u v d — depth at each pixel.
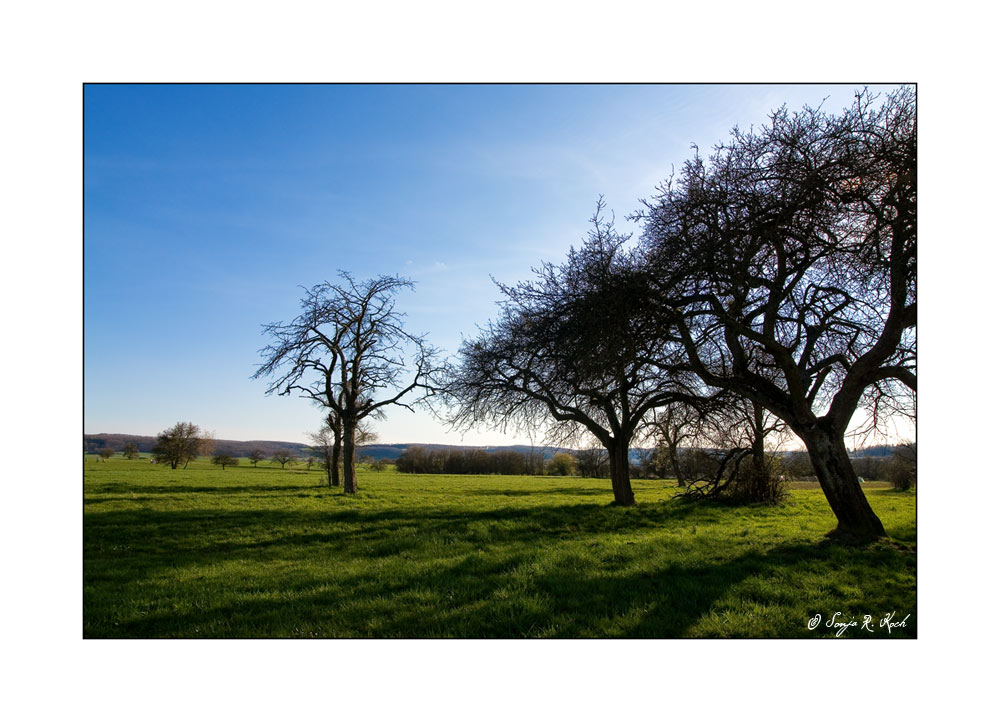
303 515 19.77
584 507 21.98
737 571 9.93
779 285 13.57
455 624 7.62
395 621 7.76
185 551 13.82
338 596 9.02
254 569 11.41
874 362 12.52
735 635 7.22
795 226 12.81
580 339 14.77
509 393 24.12
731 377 14.69
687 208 13.60
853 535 12.20
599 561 11.17
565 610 8.17
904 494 25.30
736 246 12.96
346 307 30.09
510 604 8.25
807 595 8.55
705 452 22.62
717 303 13.25
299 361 29.64
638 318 13.92
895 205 11.65
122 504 22.31
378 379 30.62
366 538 15.31
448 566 11.10
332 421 35.22
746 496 21.81
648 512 20.09
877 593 8.62
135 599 9.05
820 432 12.93
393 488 35.53
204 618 8.04
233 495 27.08
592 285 15.70
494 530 16.11
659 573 10.02
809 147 12.60
